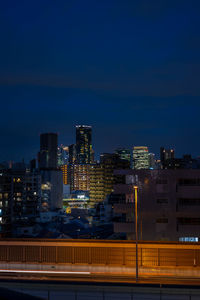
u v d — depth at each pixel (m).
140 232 54.69
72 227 124.44
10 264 34.12
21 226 116.88
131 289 26.11
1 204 114.06
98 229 123.06
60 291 26.34
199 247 32.44
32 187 157.38
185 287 26.25
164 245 32.84
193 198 54.56
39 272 33.41
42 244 34.12
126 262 33.00
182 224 54.38
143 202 55.44
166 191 55.03
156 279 31.09
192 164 99.25
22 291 26.50
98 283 27.28
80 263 33.34
